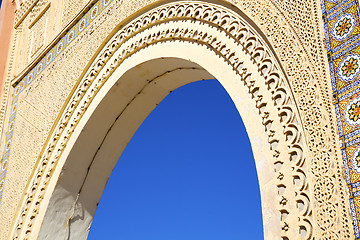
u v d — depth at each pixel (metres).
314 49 2.61
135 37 4.11
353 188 2.23
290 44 2.74
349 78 2.41
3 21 6.12
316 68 2.57
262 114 2.81
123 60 4.21
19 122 5.38
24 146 5.09
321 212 2.31
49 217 4.49
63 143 4.56
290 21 2.79
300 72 2.63
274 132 2.72
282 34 2.80
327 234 2.26
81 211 4.64
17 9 6.24
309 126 2.49
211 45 3.34
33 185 4.71
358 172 2.23
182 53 3.59
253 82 2.94
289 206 2.52
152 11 3.96
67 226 4.56
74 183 4.57
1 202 5.05
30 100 5.33
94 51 4.47
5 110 5.66
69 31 5.07
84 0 4.95
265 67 2.90
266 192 2.65
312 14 2.69
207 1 3.46
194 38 3.50
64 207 4.55
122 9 4.28
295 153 2.57
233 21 3.20
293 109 2.65
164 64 3.96
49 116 4.83
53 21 5.45
